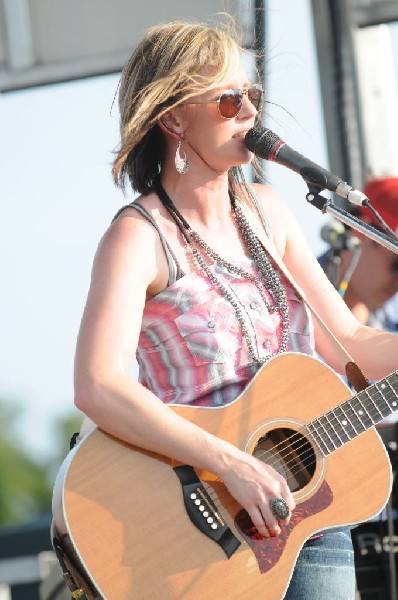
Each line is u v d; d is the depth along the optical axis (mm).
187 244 5125
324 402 5035
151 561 4664
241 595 4676
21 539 9688
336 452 4977
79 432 5078
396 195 7656
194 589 4648
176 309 5027
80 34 10141
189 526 4715
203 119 5066
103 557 4645
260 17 7195
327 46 9672
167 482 4754
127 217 5086
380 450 5008
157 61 5070
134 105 5109
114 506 4707
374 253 7609
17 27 10188
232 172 5441
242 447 4863
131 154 5285
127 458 4770
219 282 5094
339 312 5484
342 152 9656
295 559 4754
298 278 5477
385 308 7848
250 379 5051
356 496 4922
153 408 4715
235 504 4770
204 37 5074
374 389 5074
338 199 8227
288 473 4957
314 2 9680
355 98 9695
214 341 5004
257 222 5375
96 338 4785
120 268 4914
